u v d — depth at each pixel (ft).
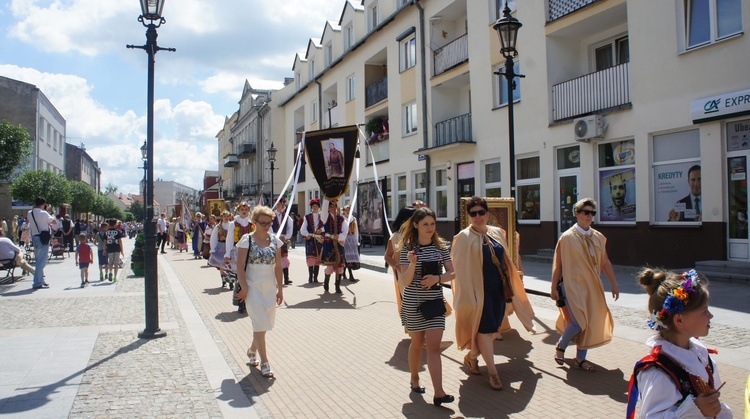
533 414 14.19
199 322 26.21
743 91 34.01
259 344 17.89
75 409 14.42
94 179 249.75
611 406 14.62
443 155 66.74
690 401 7.72
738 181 35.60
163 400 15.21
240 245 18.30
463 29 69.26
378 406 14.97
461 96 70.79
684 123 38.42
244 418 13.96
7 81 116.06
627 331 22.57
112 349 20.84
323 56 110.83
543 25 50.52
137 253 48.19
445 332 24.14
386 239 81.15
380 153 84.53
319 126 110.11
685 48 38.63
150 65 23.77
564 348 18.37
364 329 24.79
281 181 140.97
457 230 63.82
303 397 15.72
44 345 21.39
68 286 40.83
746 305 26.23
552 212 49.96
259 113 149.79
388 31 81.15
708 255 36.96
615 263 43.62
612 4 43.60
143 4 23.27
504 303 17.37
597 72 46.11
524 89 52.95
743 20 34.99
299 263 59.67
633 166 42.88
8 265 41.14
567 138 48.26
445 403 15.08
